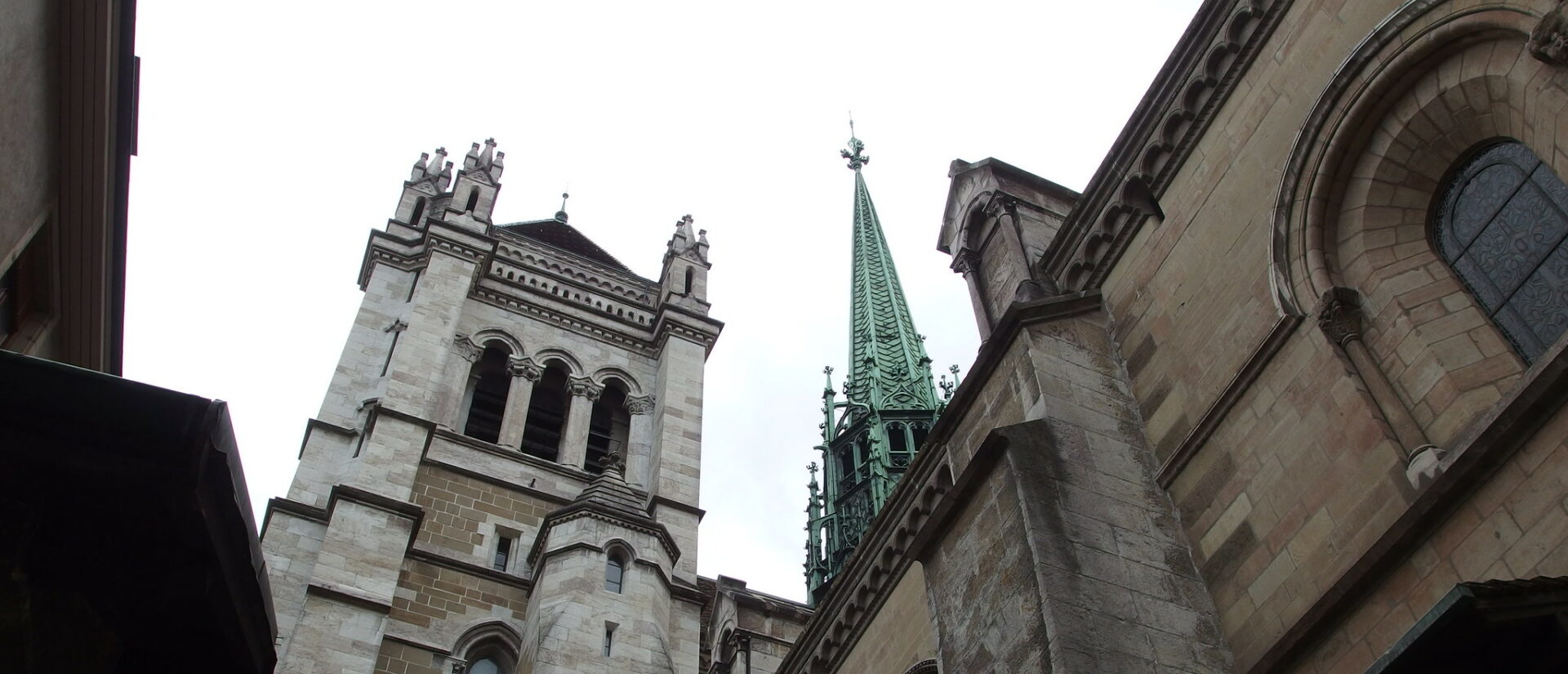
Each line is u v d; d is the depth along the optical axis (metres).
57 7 12.09
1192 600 13.33
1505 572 10.02
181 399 5.38
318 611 31.61
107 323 17.33
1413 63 12.89
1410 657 7.74
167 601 5.67
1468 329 12.02
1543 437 10.12
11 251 12.83
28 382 5.36
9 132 11.91
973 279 21.02
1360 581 11.22
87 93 13.16
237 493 5.63
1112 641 12.45
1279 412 13.26
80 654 5.59
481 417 44.97
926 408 56.47
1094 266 17.97
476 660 34.69
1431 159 13.12
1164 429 15.16
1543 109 11.28
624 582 34.34
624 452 46.38
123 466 5.36
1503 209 12.30
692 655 35.66
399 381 40.38
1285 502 12.77
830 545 52.81
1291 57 15.00
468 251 47.81
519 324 48.50
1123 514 14.09
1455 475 10.57
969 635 13.95
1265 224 14.48
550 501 40.94
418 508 35.84
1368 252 13.15
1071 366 16.16
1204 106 16.41
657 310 52.06
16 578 5.26
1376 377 12.29
